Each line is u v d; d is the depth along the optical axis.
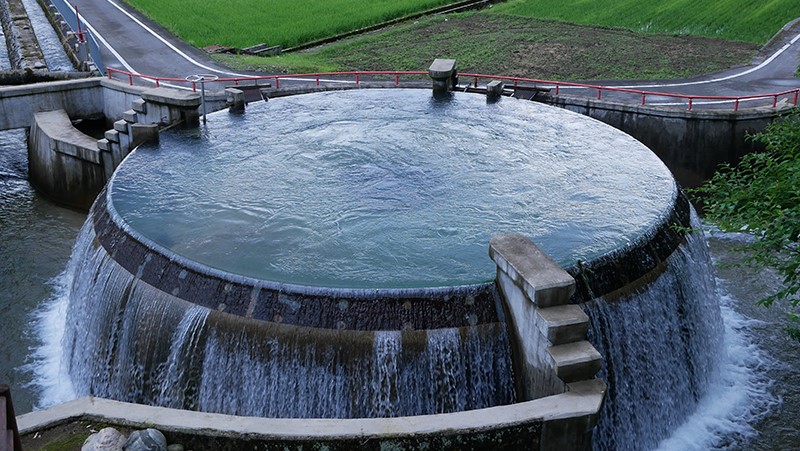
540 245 19.39
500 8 69.25
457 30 60.78
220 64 46.94
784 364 21.50
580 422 14.23
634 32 58.91
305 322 17.05
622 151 25.95
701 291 21.20
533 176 24.06
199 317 17.77
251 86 34.03
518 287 16.08
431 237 20.25
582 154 25.77
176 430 13.97
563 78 46.09
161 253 19.17
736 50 52.28
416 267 18.66
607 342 17.78
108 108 36.12
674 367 19.22
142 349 18.58
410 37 58.91
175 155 26.02
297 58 51.59
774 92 39.47
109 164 30.31
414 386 16.75
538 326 15.46
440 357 16.78
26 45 45.72
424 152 26.19
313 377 16.88
